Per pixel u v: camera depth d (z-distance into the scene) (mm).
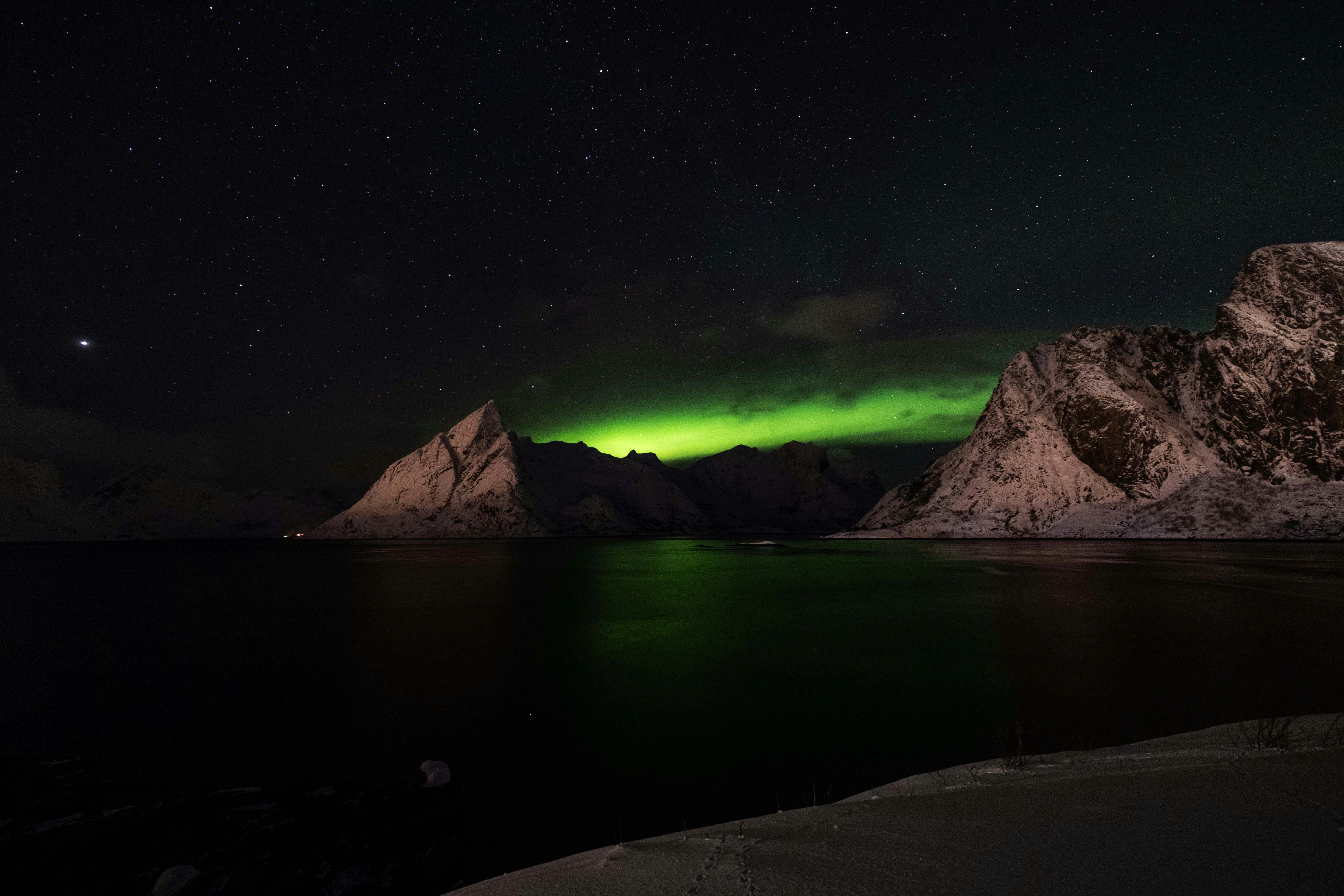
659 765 9188
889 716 10977
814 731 10359
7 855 6332
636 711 11891
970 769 6930
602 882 3205
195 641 20094
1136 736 9375
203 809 7539
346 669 15875
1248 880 2311
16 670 16469
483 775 9039
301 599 31156
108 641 20406
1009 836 3193
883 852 3152
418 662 16453
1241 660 14219
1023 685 12586
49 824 7113
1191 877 2396
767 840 3699
